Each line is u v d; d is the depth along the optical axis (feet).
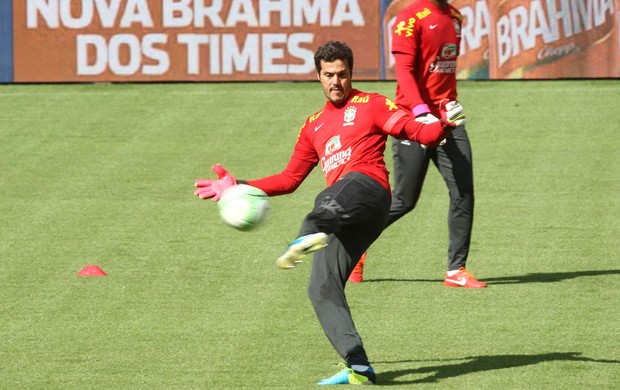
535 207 78.48
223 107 112.47
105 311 56.08
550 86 117.91
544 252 67.62
